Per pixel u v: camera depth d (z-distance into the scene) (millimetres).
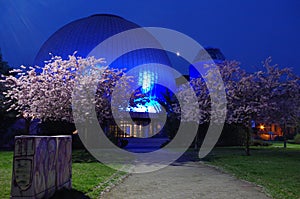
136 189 8391
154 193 7867
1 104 28125
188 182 9602
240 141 31125
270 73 19844
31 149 5699
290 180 9906
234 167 13398
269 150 24750
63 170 7508
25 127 31906
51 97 19031
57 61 21016
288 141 39562
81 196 7355
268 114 19688
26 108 23125
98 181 9367
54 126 26734
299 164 14570
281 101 19609
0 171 11469
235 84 20422
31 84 20000
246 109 18953
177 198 7297
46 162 6340
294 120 23297
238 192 8031
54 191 6844
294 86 19547
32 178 5637
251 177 10555
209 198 7328
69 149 8102
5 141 31031
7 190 7691
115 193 7820
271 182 9531
